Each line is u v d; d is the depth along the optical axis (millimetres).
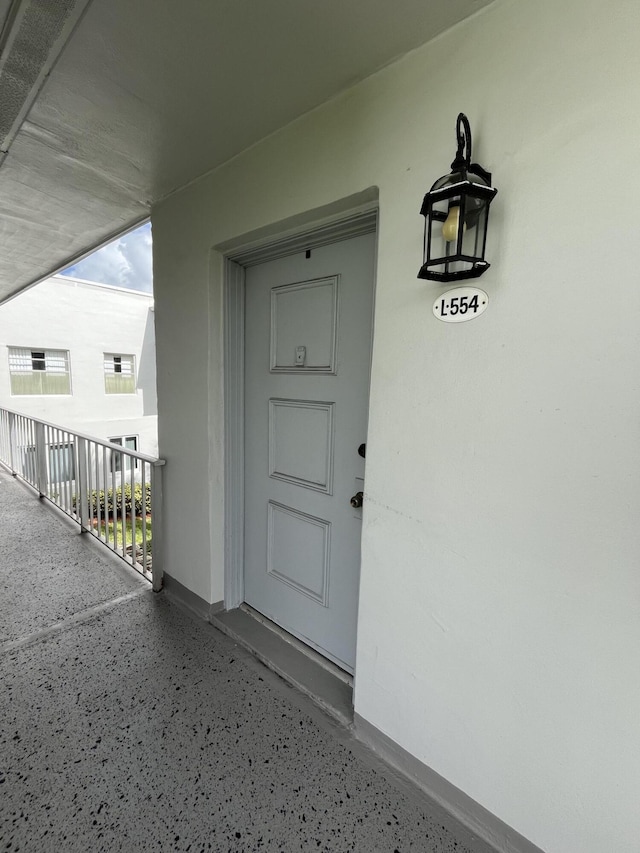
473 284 1097
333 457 1809
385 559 1379
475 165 1017
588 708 996
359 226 1554
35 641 2041
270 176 1640
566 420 978
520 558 1073
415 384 1249
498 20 1002
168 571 2521
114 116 1571
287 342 1956
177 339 2268
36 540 3336
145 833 1185
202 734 1521
